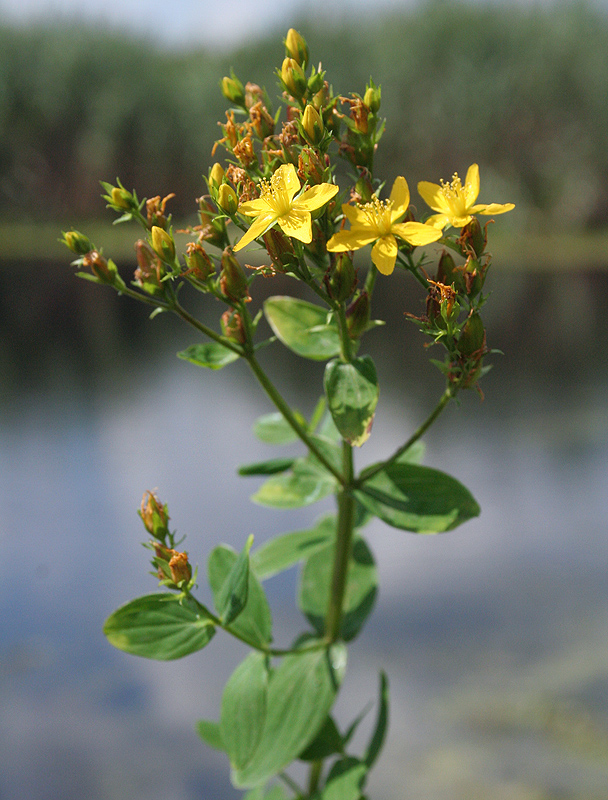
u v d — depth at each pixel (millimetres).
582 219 4516
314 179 240
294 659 273
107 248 2893
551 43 4289
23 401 1066
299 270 244
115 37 4633
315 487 273
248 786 263
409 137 4246
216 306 1827
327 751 274
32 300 2129
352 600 295
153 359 1387
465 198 245
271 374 1255
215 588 274
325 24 4293
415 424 911
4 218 4484
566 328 1544
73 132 4508
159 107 4445
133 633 247
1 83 4289
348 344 251
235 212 246
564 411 931
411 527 259
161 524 246
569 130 4359
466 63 4172
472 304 246
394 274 2463
